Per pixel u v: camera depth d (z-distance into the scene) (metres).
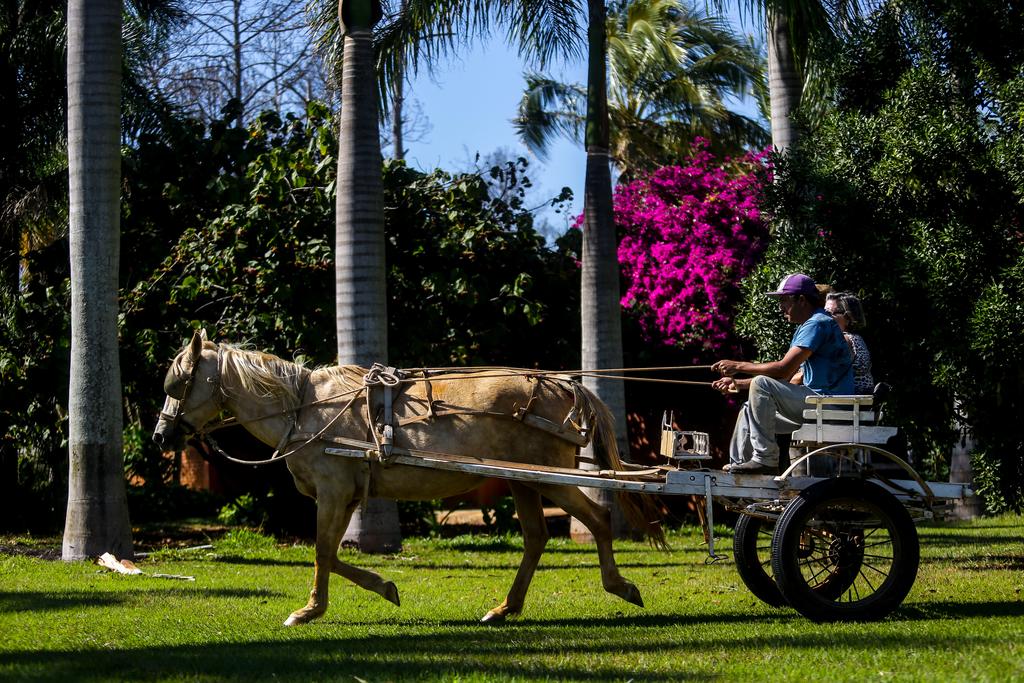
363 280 13.32
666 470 8.16
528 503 8.56
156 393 16.84
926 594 9.18
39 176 16.88
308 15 14.67
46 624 8.08
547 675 5.77
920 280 10.09
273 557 13.73
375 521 14.12
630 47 30.67
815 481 7.82
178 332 15.58
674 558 12.98
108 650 6.85
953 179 10.21
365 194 13.38
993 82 10.45
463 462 8.02
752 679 5.54
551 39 14.28
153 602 9.34
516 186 17.11
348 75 13.45
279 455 8.32
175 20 17.78
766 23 15.01
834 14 13.01
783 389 7.94
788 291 8.23
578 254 17.64
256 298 15.49
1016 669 5.50
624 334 17.81
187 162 16.92
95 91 12.28
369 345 13.30
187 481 23.83
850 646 6.37
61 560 12.60
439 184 16.39
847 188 10.82
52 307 16.16
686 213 17.36
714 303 16.64
